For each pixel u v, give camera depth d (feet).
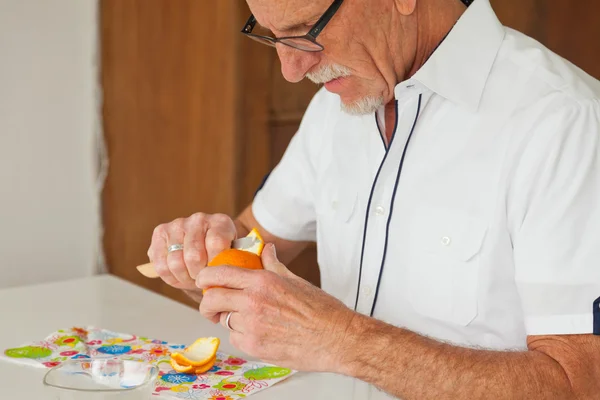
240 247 4.22
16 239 8.23
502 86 4.27
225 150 8.82
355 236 4.85
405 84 4.37
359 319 3.65
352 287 4.89
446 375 3.52
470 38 4.39
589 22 9.18
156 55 8.70
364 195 4.81
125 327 4.86
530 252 3.75
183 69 8.75
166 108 8.77
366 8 4.09
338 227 4.96
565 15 9.12
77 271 8.71
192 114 8.82
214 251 4.37
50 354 4.33
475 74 4.33
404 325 4.54
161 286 9.01
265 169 9.11
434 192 4.38
